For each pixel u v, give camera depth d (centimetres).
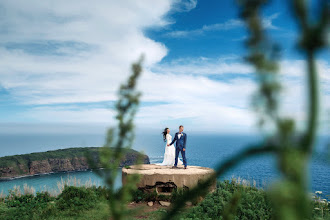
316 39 27
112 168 74
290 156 27
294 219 23
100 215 755
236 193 55
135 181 77
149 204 952
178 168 1288
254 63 30
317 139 27
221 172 32
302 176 26
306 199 25
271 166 27
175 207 37
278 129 29
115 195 73
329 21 27
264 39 31
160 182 1052
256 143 30
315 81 28
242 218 663
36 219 786
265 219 658
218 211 741
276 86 29
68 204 865
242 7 31
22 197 1107
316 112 28
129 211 71
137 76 82
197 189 35
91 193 974
